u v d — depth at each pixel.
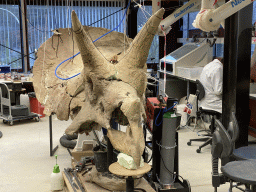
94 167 3.10
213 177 2.13
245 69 3.98
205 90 4.50
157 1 4.63
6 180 3.51
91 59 2.02
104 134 3.57
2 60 7.06
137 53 1.97
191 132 5.25
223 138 2.11
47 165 3.96
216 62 4.49
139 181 2.88
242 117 4.07
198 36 6.65
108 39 2.80
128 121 1.98
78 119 2.17
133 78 1.99
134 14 6.71
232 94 4.04
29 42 7.13
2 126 5.86
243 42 3.91
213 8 3.23
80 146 3.93
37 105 6.23
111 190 2.76
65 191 3.24
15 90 6.18
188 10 4.41
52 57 2.95
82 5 6.89
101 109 2.04
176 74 6.06
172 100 2.69
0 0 6.81
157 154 2.89
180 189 2.73
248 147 2.53
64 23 6.92
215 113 4.44
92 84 2.15
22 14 6.95
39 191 3.25
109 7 7.04
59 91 2.59
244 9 3.86
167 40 7.36
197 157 4.15
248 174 1.87
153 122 2.82
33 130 5.59
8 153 4.40
